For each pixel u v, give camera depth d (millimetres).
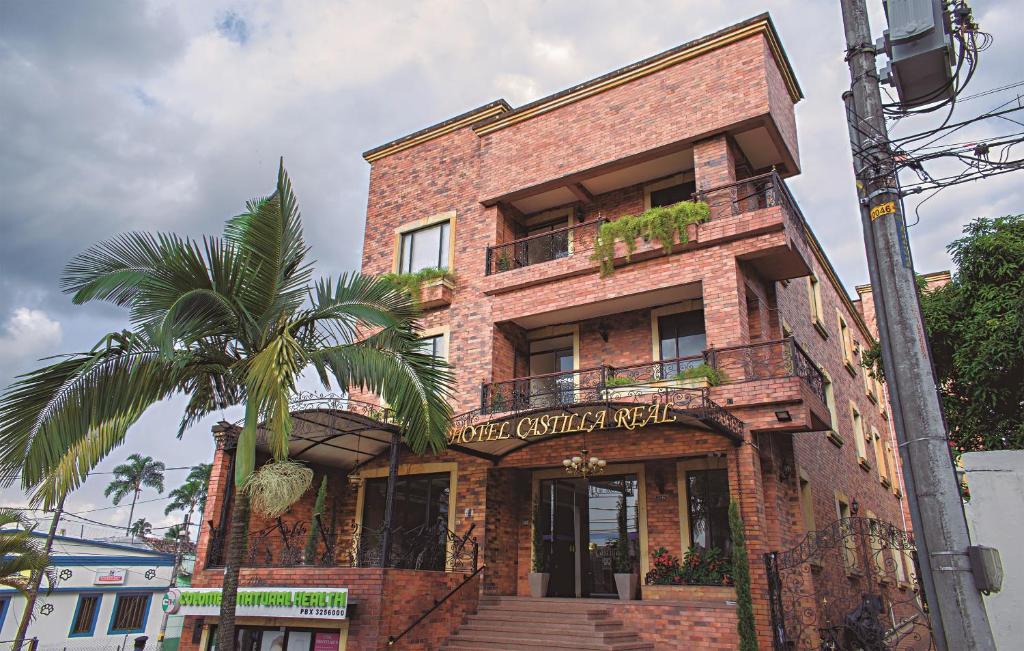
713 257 14562
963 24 7215
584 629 12312
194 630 13938
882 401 28781
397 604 12398
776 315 15953
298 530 16375
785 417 12711
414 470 16734
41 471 8523
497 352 16828
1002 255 13789
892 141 6977
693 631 12172
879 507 24531
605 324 16781
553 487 16375
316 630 12531
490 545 15242
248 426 9688
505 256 18094
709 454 13797
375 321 10773
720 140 15461
